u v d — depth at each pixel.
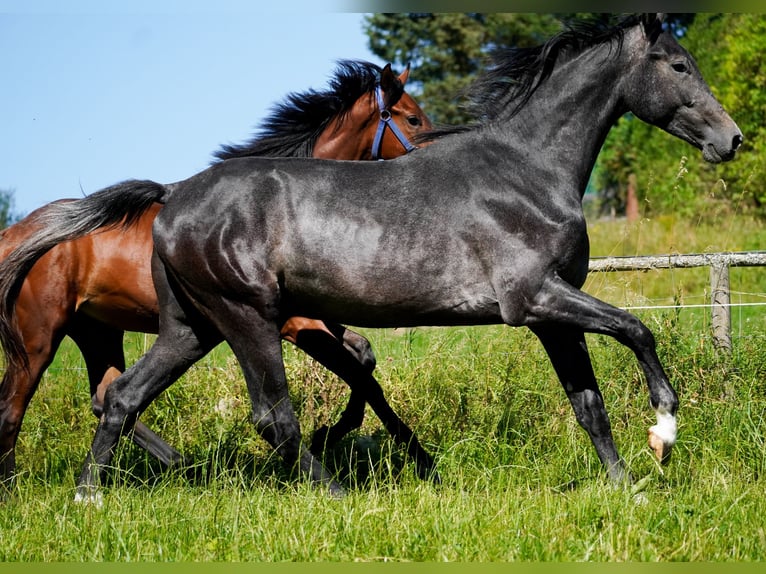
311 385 9.92
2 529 6.69
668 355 9.61
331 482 7.55
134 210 7.83
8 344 7.91
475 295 7.27
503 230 7.18
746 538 6.04
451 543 6.01
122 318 9.04
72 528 6.61
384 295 7.26
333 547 6.08
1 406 8.55
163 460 9.15
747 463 8.26
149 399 7.83
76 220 7.74
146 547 6.21
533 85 7.60
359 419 9.04
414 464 8.41
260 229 7.27
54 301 8.66
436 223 7.21
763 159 24.38
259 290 7.27
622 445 8.67
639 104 7.61
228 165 7.55
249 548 6.19
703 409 9.03
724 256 10.11
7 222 23.14
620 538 5.95
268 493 7.46
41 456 9.38
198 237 7.34
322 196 7.30
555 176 7.43
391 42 38.53
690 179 26.19
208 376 10.28
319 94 10.01
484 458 8.72
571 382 7.67
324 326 8.94
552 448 8.84
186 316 7.78
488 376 9.80
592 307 7.07
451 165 7.40
